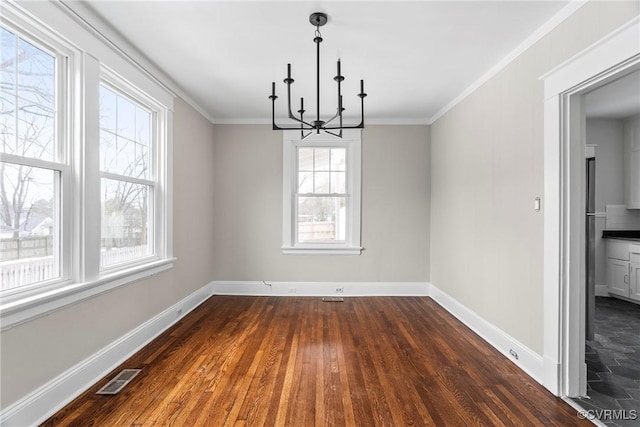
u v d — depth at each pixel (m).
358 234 4.53
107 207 2.50
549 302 2.15
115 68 2.40
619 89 3.52
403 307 3.99
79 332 2.08
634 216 4.54
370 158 4.55
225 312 3.75
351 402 1.99
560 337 2.08
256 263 4.57
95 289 2.19
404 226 4.55
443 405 1.97
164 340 2.91
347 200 4.63
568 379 2.07
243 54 2.68
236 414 1.86
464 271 3.46
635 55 1.58
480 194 3.12
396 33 2.35
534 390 2.14
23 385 1.71
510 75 2.63
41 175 1.90
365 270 4.57
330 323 3.40
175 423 1.78
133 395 2.04
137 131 2.87
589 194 2.89
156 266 2.93
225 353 2.66
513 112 2.59
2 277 1.68
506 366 2.47
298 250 4.54
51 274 1.96
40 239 1.89
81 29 2.05
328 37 2.41
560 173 2.07
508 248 2.65
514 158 2.57
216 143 4.55
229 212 4.57
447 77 3.12
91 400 1.98
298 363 2.49
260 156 4.56
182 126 3.56
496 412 1.90
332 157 4.65
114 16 2.15
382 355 2.65
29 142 1.83
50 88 1.96
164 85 3.11
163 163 3.16
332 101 3.81
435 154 4.35
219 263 4.57
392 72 3.01
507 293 2.66
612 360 2.60
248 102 3.88
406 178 4.55
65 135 2.05
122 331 2.53
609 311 3.89
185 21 2.21
